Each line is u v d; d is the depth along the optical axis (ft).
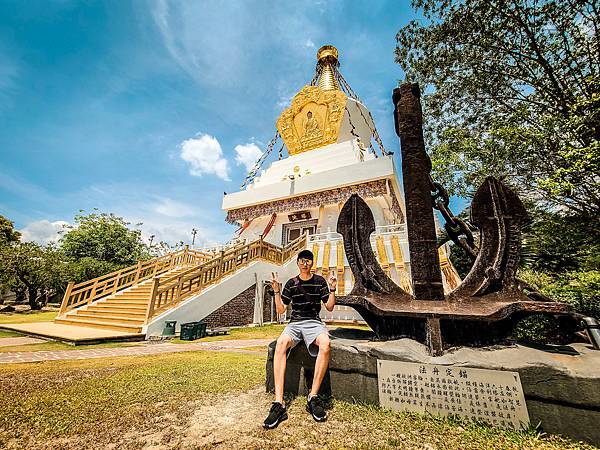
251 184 78.89
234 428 8.16
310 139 77.41
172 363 16.62
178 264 52.85
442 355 9.22
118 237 91.61
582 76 26.40
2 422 8.47
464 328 9.89
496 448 6.96
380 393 9.34
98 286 41.70
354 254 12.36
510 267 10.49
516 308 9.31
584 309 16.76
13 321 39.73
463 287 10.75
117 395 10.83
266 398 10.53
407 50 36.55
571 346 9.62
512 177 30.01
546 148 26.30
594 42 25.57
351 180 57.98
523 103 30.50
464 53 33.37
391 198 62.44
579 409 7.34
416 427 8.02
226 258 38.73
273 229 68.90
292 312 11.07
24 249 66.28
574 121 21.97
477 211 11.34
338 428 8.07
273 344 11.61
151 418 8.82
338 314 42.73
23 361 17.79
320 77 94.32
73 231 88.94
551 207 28.63
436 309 10.44
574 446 7.01
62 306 37.63
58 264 70.44
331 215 62.44
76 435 7.77
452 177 34.86
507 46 30.76
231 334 31.91
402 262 41.47
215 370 14.66
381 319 11.25
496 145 29.17
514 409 7.84
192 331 27.91
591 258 21.63
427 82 37.63
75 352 21.03
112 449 7.06
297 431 7.93
